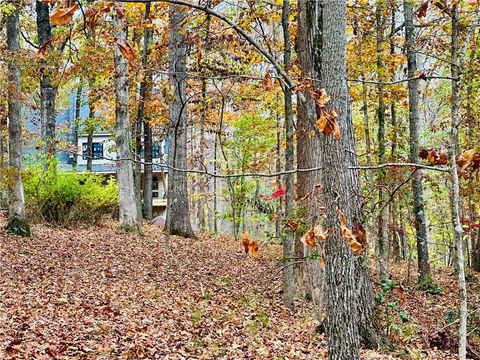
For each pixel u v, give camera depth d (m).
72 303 8.63
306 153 9.79
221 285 11.46
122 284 10.63
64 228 16.59
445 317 9.88
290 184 8.92
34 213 16.53
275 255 16.23
